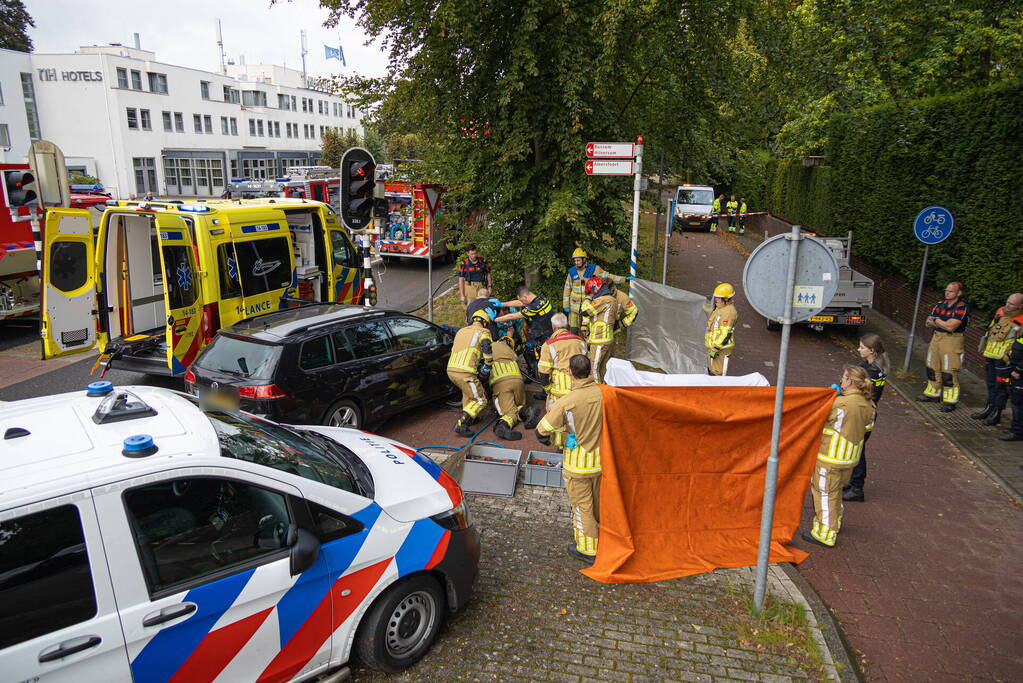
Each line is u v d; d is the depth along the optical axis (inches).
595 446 203.9
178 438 135.4
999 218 386.0
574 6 399.9
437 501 169.6
